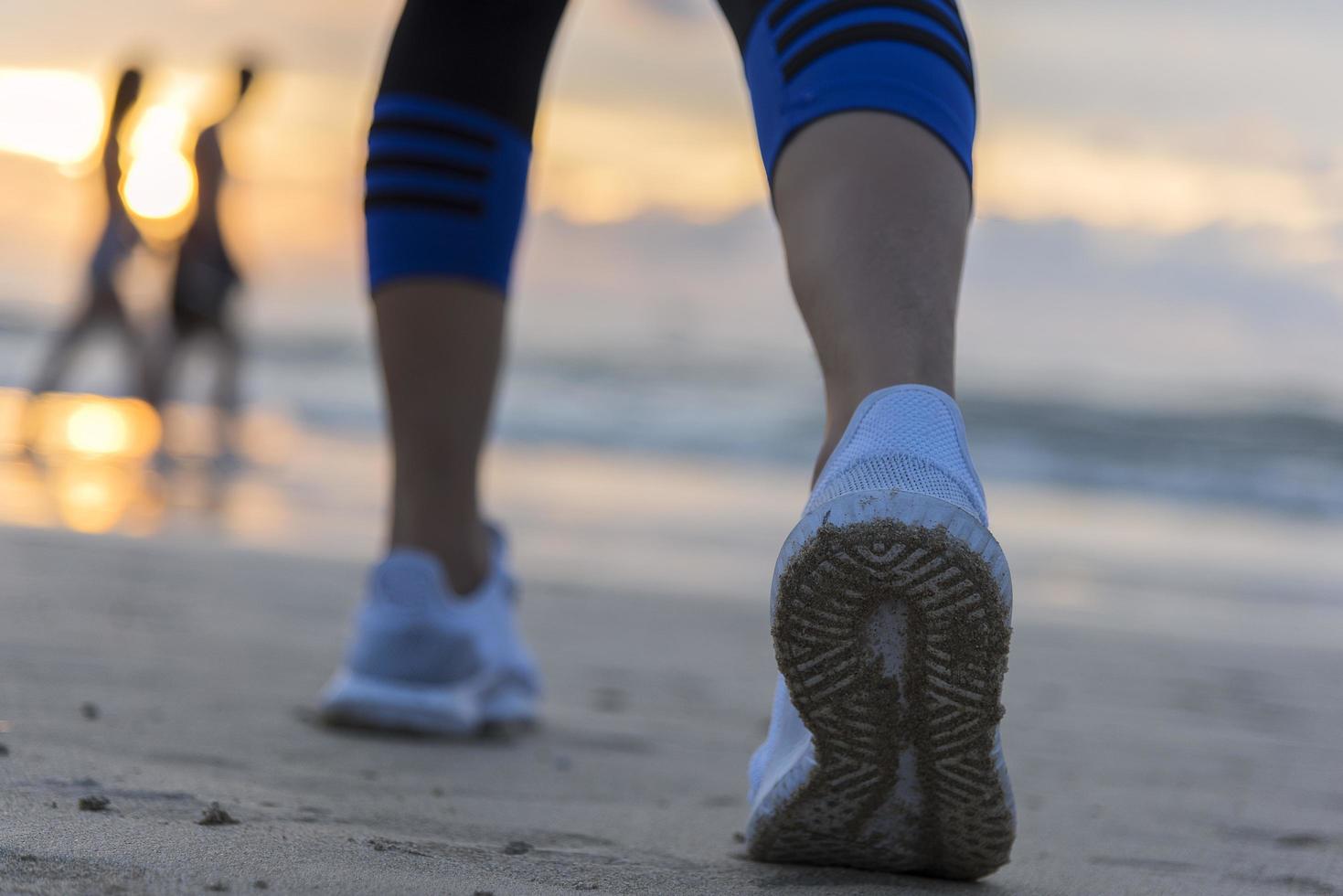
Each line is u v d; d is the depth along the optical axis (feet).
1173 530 23.91
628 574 14.07
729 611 11.86
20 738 4.42
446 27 5.17
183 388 34.19
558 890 3.11
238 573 11.30
